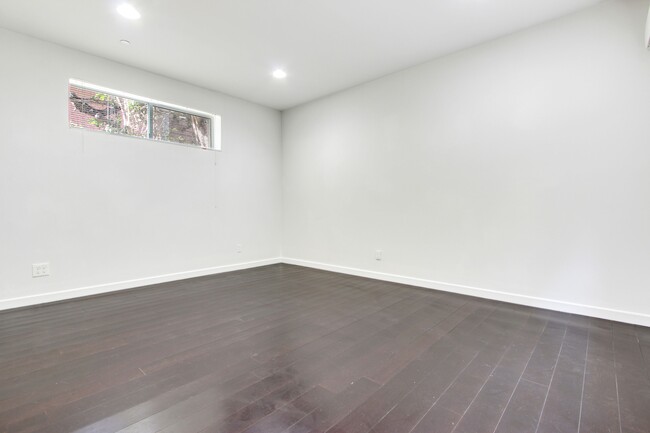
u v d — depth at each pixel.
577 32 2.67
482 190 3.22
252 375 1.77
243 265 4.77
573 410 1.47
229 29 2.87
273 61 3.50
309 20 2.75
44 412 1.43
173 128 4.05
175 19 2.71
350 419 1.40
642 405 1.51
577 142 2.70
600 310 2.63
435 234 3.58
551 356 2.00
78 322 2.57
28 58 2.95
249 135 4.79
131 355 2.00
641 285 2.47
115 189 3.50
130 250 3.62
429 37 3.05
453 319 2.66
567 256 2.78
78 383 1.67
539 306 2.91
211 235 4.38
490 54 3.12
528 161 2.94
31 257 2.99
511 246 3.06
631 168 2.48
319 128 4.70
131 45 3.14
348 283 3.91
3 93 2.83
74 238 3.23
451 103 3.40
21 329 2.41
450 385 1.67
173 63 3.53
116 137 3.49
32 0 2.43
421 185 3.67
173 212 3.98
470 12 2.66
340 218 4.51
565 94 2.74
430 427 1.35
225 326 2.50
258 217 4.96
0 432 1.30
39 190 3.02
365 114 4.15
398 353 2.04
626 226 2.52
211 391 1.61
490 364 1.90
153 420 1.38
